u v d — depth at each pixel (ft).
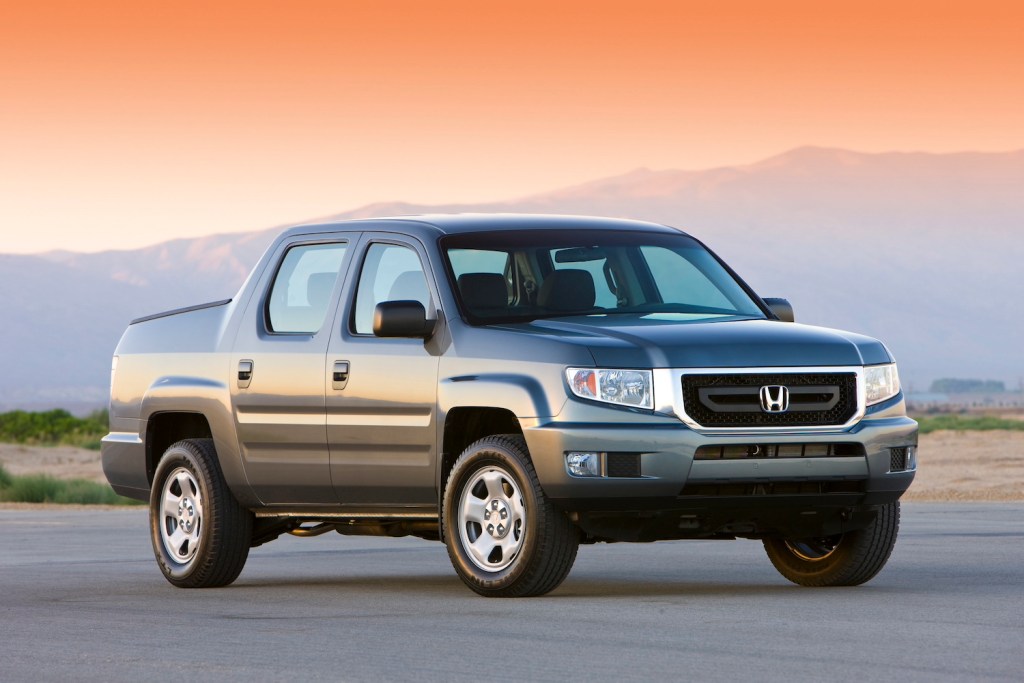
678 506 46.96
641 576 57.57
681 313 51.96
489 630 41.75
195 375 56.85
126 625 44.45
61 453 251.80
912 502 110.42
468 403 48.75
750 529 49.47
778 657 36.40
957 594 49.14
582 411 46.83
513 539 48.34
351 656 37.73
